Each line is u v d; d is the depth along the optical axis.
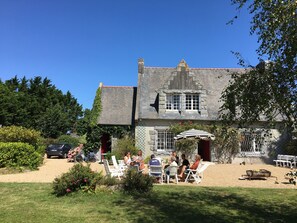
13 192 10.60
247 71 6.14
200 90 26.20
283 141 25.11
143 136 25.67
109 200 9.52
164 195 10.50
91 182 10.52
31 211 8.25
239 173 18.23
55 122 51.19
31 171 17.94
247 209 8.90
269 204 9.55
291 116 5.39
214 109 26.42
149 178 11.41
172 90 26.05
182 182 14.30
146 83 28.38
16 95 52.34
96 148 28.00
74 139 43.31
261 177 15.59
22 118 49.88
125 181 10.85
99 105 28.59
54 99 62.03
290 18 4.96
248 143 25.55
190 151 25.33
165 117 25.56
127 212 8.23
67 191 10.03
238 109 6.32
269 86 5.58
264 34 5.44
